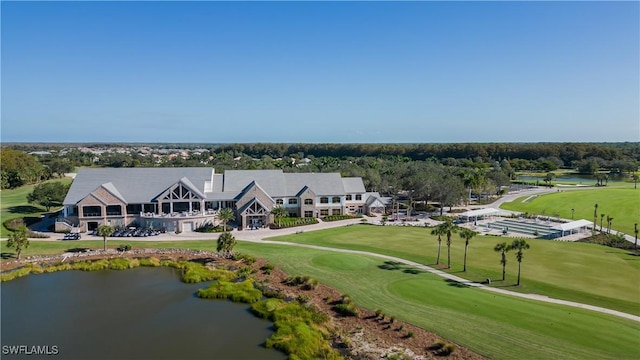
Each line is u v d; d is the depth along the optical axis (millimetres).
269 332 42656
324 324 43625
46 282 57469
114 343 40344
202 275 58719
